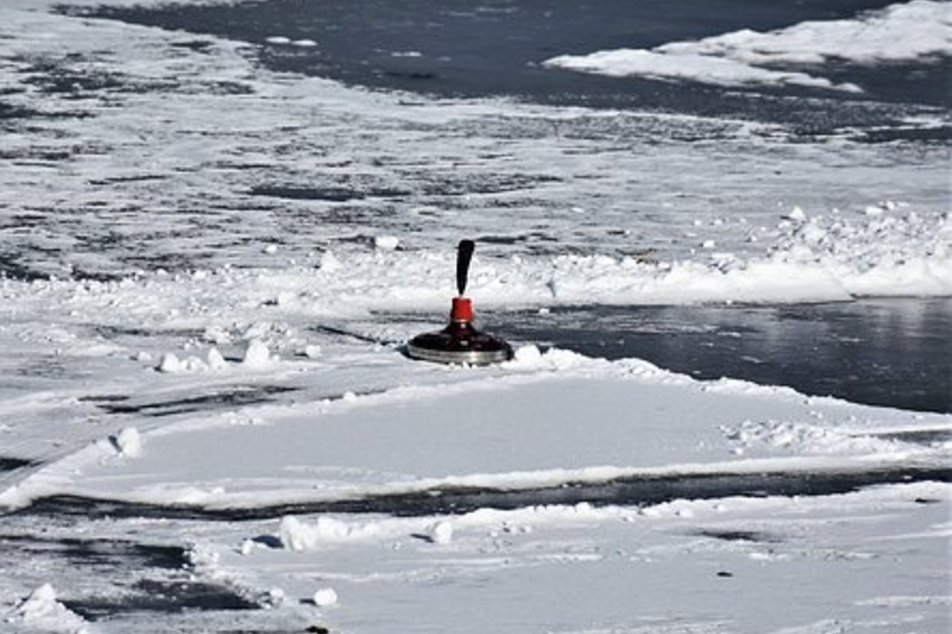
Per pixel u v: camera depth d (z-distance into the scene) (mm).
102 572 28781
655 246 59875
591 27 122438
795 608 27312
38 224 61438
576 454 35781
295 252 57531
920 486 34312
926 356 47250
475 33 117688
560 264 55656
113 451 35406
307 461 34969
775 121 89062
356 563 29188
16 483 33375
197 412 38344
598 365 42812
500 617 26703
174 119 83625
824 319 51406
